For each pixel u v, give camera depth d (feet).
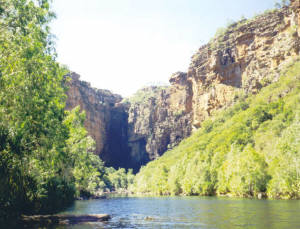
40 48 74.64
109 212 122.11
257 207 119.85
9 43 66.33
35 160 90.63
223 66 622.54
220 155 294.05
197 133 618.03
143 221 84.84
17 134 69.00
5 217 75.20
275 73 519.19
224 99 604.49
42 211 106.42
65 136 97.86
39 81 72.13
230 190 238.89
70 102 654.12
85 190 290.76
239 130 380.37
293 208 109.70
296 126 203.00
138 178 593.01
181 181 333.62
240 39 608.60
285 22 539.70
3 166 68.44
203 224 74.79
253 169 213.46
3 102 67.51
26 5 68.13
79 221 80.84
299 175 173.37
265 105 414.82
